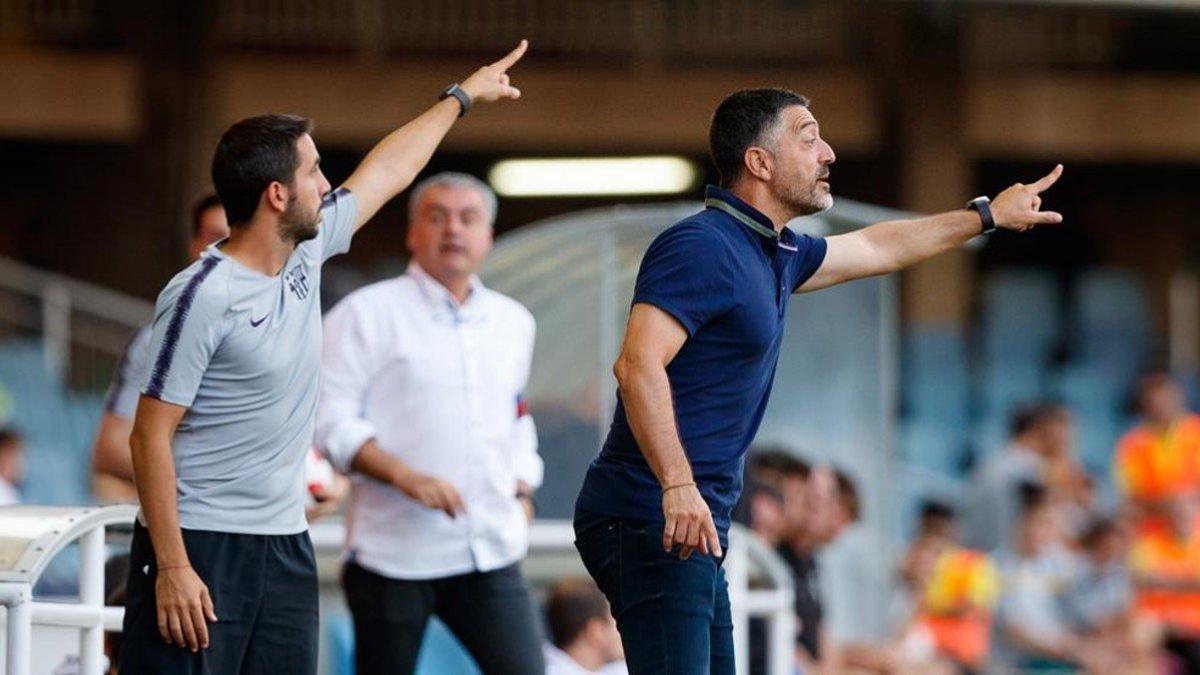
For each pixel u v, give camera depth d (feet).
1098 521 132.05
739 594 75.15
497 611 65.62
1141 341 212.84
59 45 188.14
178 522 49.47
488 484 65.92
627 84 193.88
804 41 198.39
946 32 197.67
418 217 66.44
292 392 51.47
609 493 51.67
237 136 50.42
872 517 104.22
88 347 177.17
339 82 188.65
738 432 51.85
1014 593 128.88
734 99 52.65
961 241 57.47
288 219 50.62
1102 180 229.25
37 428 160.76
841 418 102.42
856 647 105.50
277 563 51.78
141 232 187.01
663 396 49.26
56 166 194.08
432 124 57.41
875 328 102.06
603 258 86.28
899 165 198.18
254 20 188.85
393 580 65.21
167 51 185.26
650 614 50.85
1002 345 209.26
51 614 53.98
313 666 52.75
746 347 51.16
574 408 86.84
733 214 51.90
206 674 50.34
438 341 65.92
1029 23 204.23
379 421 65.82
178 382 49.21
